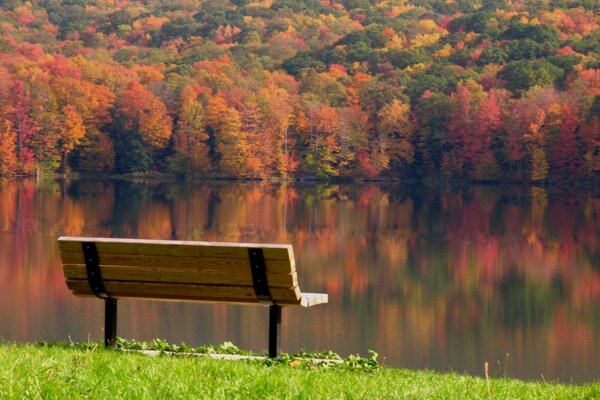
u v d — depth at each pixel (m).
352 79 143.00
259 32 183.88
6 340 22.70
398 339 26.77
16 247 50.53
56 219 70.19
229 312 27.66
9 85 118.69
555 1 167.25
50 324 25.56
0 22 181.38
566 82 129.38
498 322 30.56
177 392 7.21
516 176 116.88
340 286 39.91
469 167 119.56
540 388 9.27
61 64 133.25
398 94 130.12
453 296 36.94
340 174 124.81
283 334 26.39
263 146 123.69
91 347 10.39
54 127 118.62
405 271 45.56
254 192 105.06
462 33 157.25
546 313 32.75
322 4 198.12
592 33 148.25
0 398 6.64
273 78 144.88
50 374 7.13
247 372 8.50
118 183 113.94
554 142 113.50
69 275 10.27
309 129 124.75
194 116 123.19
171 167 122.62
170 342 23.23
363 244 58.69
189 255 9.89
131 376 7.75
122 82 132.12
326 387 7.92
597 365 23.61
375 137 126.12
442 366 23.14
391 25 170.62
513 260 50.03
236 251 9.74
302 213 80.56
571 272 45.06
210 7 192.75
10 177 116.50
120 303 28.72
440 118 121.19
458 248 56.09
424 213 80.44
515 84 131.00
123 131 123.12
